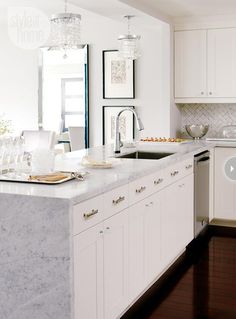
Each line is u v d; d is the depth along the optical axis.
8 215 2.47
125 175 3.02
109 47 6.28
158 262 3.61
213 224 5.62
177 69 5.92
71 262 2.35
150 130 6.18
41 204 2.38
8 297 2.53
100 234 2.62
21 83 6.82
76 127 6.09
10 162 3.29
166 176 3.77
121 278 2.91
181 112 6.29
